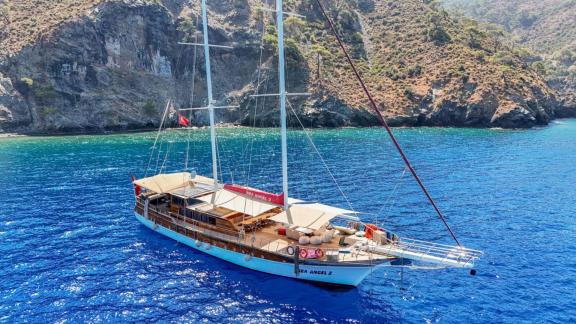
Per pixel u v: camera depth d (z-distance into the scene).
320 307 24.62
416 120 133.00
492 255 32.19
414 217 40.97
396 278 28.81
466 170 63.19
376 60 162.00
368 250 26.39
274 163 68.44
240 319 23.22
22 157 74.62
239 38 149.12
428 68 151.12
